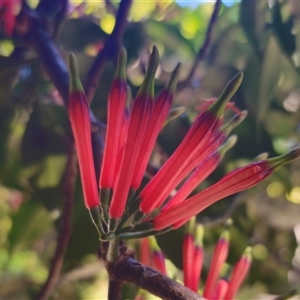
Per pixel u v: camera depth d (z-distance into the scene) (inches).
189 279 7.6
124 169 6.0
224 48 14.2
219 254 7.7
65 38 13.0
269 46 12.5
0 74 11.4
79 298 16.7
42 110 12.2
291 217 14.4
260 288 15.0
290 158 6.1
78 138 6.2
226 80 13.8
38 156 12.2
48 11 12.1
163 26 14.7
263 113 12.5
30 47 10.5
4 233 18.1
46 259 16.4
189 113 13.8
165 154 12.2
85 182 6.2
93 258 14.3
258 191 13.9
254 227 14.4
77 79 6.2
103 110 11.7
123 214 6.1
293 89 14.1
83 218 11.4
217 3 11.8
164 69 15.4
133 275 6.2
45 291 9.9
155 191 6.1
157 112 6.2
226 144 7.1
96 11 15.4
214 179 12.1
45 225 13.8
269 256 14.3
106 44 10.1
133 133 6.0
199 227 7.9
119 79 6.3
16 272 18.9
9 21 9.7
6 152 12.2
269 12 12.6
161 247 10.5
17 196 17.0
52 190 12.1
